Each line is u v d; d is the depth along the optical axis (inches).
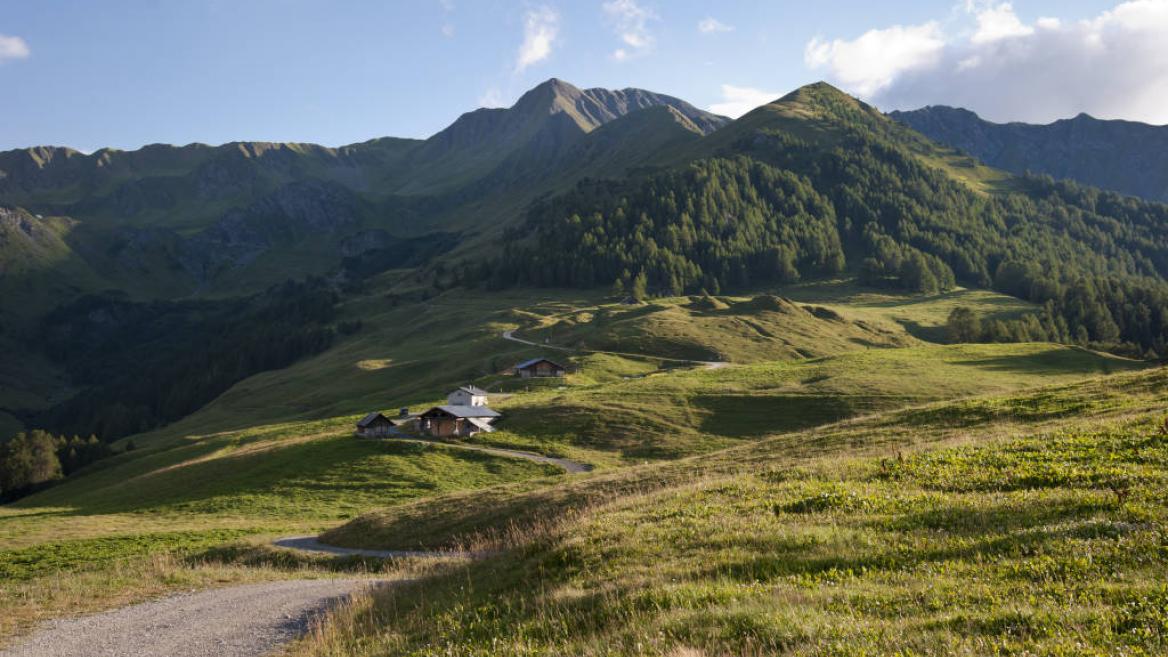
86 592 1000.9
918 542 607.8
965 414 1689.2
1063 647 364.8
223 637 740.7
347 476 3164.4
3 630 810.2
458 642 571.2
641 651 444.1
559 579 674.8
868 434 1654.8
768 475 1051.3
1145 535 531.8
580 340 6939.0
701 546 684.1
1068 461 869.8
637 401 3986.2
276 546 1780.3
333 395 6825.8
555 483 1908.2
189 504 2982.3
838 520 724.0
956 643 387.2
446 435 3718.0
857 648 393.4
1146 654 350.0
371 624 704.4
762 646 417.1
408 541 1712.6
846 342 7086.6
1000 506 693.3
